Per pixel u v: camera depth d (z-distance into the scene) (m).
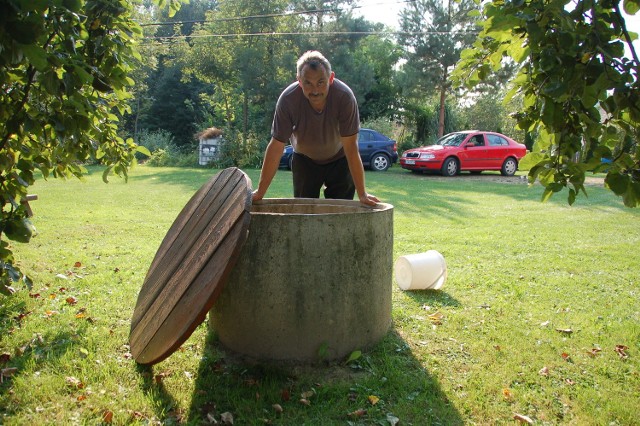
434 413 2.45
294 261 2.79
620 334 3.49
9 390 2.49
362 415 2.40
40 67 1.87
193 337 3.26
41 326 3.34
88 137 3.30
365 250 2.95
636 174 1.87
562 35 1.75
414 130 28.45
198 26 26.88
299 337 2.84
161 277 3.14
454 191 12.96
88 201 10.14
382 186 13.80
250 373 2.78
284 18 24.97
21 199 3.36
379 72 29.58
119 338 3.24
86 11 2.85
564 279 4.90
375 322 3.09
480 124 32.47
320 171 4.52
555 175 1.99
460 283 4.75
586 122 1.87
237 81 24.86
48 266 4.91
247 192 2.63
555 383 2.79
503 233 7.35
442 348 3.21
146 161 25.41
